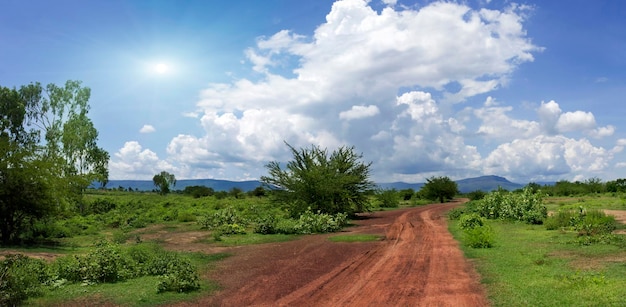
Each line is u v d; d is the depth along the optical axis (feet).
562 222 67.46
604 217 65.05
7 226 61.82
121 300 30.58
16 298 29.43
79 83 143.74
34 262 36.88
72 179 69.56
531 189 89.76
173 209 140.05
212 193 273.13
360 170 120.57
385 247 55.88
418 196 252.83
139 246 46.75
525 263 39.75
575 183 202.49
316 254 51.03
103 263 37.45
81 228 86.43
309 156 110.22
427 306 27.76
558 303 26.03
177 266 38.01
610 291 26.99
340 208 110.11
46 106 139.74
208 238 71.26
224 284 35.88
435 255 48.06
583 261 38.70
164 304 29.81
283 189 109.19
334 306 28.53
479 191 218.38
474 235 53.11
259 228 78.28
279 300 30.53
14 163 59.77
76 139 135.54
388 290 32.30
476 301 28.50
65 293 32.24
